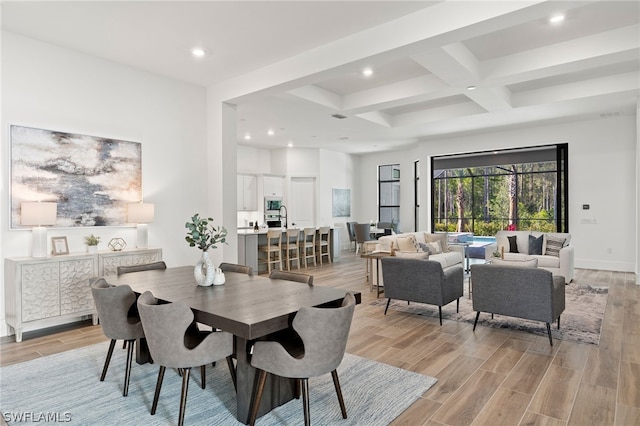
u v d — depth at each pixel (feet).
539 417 7.70
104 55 13.97
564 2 8.89
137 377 9.63
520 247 22.35
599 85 18.29
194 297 8.50
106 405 8.22
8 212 12.15
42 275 12.09
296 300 8.22
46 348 11.46
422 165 31.65
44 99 12.85
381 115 24.71
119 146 14.71
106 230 14.46
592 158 24.61
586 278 21.79
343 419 7.65
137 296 9.14
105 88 14.35
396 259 14.64
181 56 14.05
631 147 23.50
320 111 20.74
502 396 8.58
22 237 12.48
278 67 14.56
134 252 14.30
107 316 8.62
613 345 11.61
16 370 9.95
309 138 29.73
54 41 12.80
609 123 24.07
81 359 10.66
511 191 28.58
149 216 14.74
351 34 12.32
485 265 12.93
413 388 8.95
